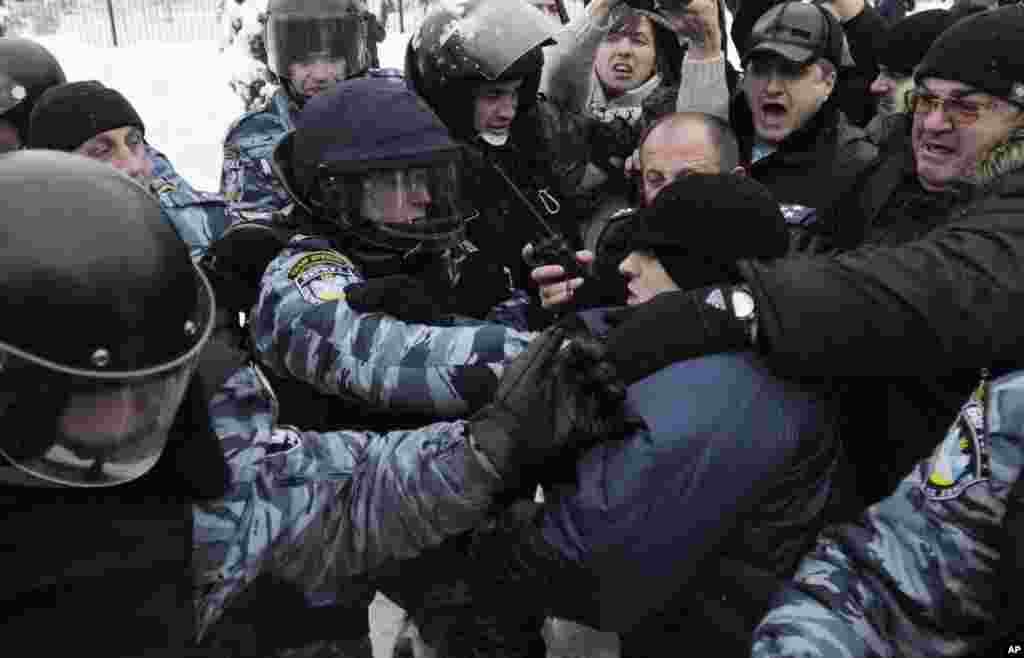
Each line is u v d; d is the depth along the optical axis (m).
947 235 1.44
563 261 2.13
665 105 3.13
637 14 3.30
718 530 1.47
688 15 2.92
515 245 2.47
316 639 1.90
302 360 1.75
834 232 2.34
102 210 1.04
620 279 2.08
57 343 0.99
